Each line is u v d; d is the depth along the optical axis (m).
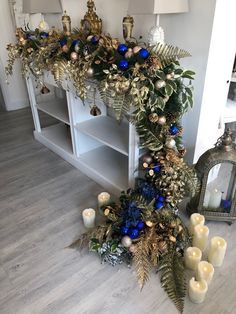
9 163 2.33
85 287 1.29
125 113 1.44
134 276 1.33
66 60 1.63
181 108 1.49
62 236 1.58
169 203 1.50
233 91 2.01
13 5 2.95
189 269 1.36
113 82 1.31
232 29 1.50
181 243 1.40
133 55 1.33
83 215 1.59
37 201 1.87
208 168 1.47
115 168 2.04
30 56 1.90
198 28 1.42
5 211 1.78
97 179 2.02
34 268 1.39
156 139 1.47
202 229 1.42
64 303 1.22
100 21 1.76
